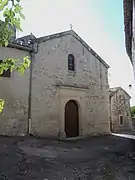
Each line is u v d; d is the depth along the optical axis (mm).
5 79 10828
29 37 12438
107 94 16625
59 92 13086
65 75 13711
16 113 10969
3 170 5805
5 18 2402
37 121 11727
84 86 14867
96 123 15344
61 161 7254
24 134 11109
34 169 6113
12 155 7258
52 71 12969
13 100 10961
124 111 23266
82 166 6793
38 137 11445
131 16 7910
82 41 15312
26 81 11625
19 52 11625
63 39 13992
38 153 7980
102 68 16578
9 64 2727
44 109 12164
